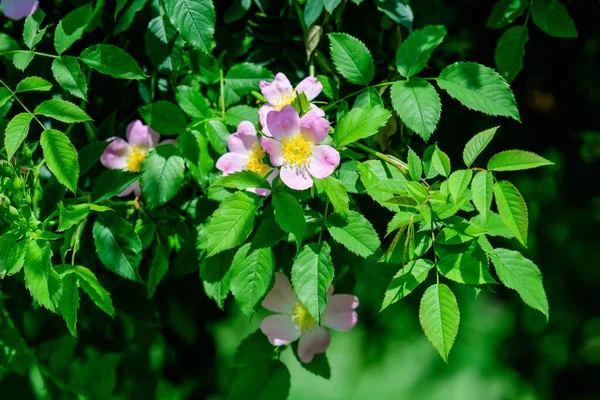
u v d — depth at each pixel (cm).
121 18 95
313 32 98
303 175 88
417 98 91
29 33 93
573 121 117
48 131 88
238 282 92
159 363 112
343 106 93
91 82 99
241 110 96
